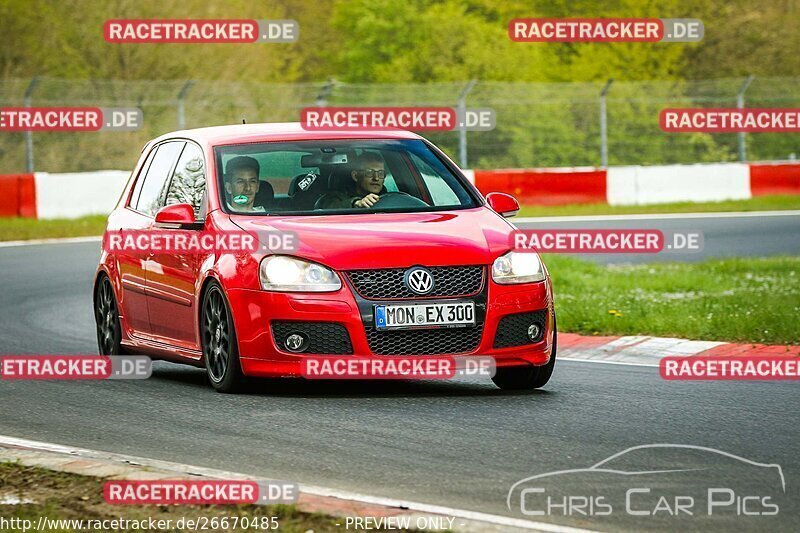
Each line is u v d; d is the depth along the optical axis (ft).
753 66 508.94
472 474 59.16
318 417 73.87
